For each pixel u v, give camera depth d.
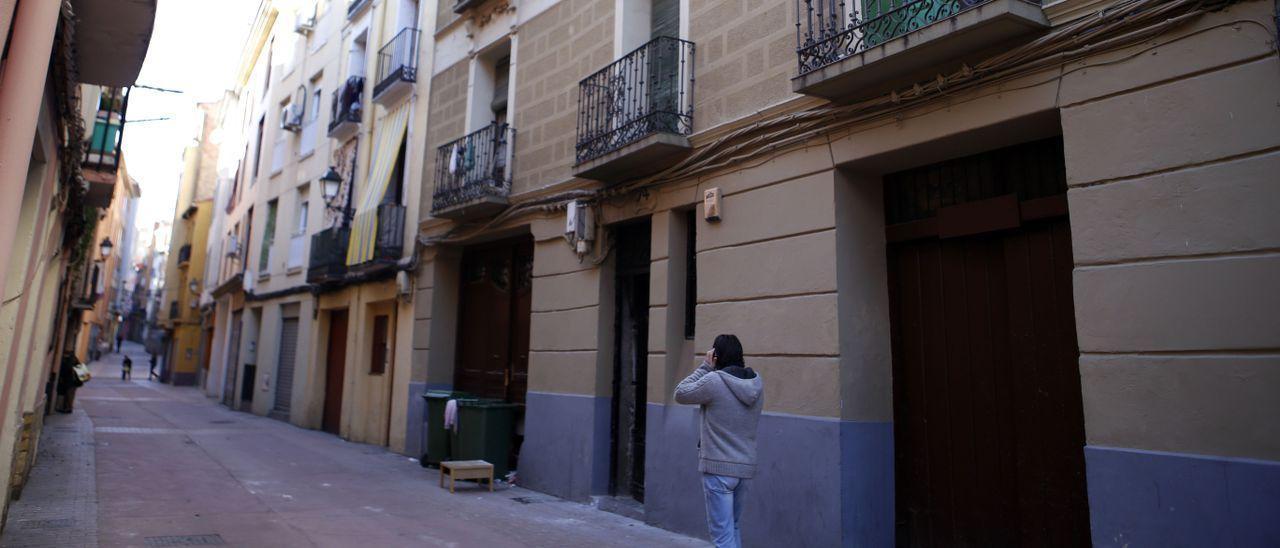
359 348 14.65
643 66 8.02
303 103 19.28
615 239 8.87
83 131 6.94
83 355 38.09
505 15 10.94
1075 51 4.65
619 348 8.75
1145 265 4.26
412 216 12.91
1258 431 3.77
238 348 23.42
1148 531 4.08
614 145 7.97
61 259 8.80
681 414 7.19
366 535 6.63
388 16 15.15
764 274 6.51
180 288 35.44
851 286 5.96
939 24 4.91
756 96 6.75
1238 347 3.88
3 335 5.59
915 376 6.06
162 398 24.81
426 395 10.84
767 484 6.22
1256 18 3.97
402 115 13.81
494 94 11.58
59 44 5.09
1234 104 4.01
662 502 7.23
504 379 10.80
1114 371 4.32
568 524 7.34
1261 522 3.69
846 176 6.12
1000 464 5.42
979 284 5.70
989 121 5.07
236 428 15.95
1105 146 4.49
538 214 9.71
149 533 6.41
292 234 18.92
